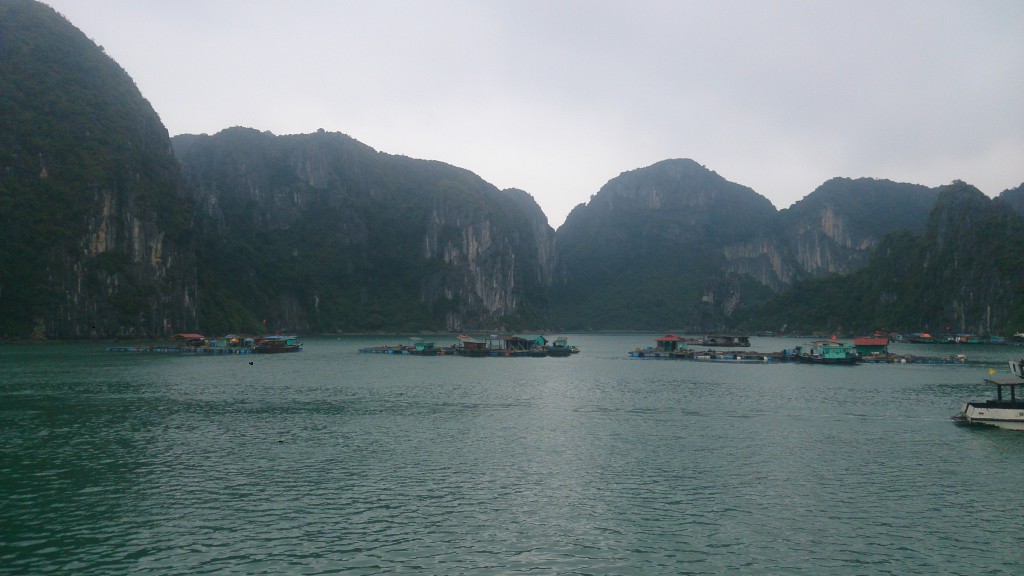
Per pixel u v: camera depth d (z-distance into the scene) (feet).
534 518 93.50
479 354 476.54
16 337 563.89
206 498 101.45
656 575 75.51
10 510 95.50
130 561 78.43
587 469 119.34
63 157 645.92
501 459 126.82
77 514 94.02
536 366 369.50
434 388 246.06
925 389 241.76
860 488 107.76
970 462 124.16
